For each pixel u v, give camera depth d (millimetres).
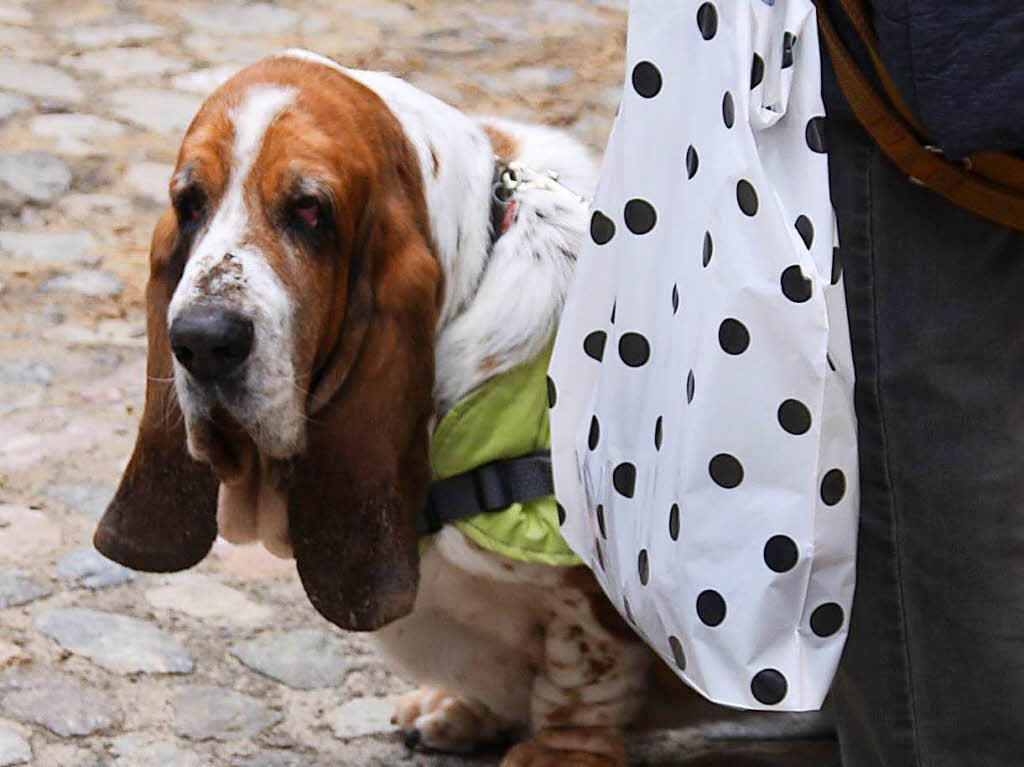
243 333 2502
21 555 3811
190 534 2922
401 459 2738
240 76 2703
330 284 2645
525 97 7078
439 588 2943
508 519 2756
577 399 2535
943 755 2301
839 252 2186
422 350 2734
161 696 3326
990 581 2229
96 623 3561
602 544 2494
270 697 3369
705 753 3266
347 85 2713
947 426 2199
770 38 2166
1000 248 2168
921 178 2133
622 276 2385
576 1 8250
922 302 2186
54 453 4305
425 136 2809
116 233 5645
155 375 2879
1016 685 2244
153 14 7590
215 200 2607
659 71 2312
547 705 3049
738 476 2203
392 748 3240
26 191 5844
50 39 7184
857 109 2158
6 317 5031
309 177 2566
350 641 3592
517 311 2791
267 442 2637
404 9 7957
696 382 2209
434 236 2787
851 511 2219
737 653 2225
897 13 2012
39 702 3258
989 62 1979
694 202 2248
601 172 2428
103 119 6453
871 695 2348
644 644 2955
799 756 3258
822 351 2139
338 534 2744
